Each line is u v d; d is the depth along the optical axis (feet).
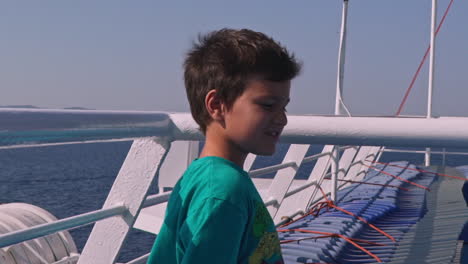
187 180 3.02
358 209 13.20
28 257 12.55
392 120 4.98
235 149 3.08
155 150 4.93
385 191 17.30
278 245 3.13
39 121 3.38
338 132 5.11
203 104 3.07
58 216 110.42
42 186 181.16
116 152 429.79
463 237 11.41
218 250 2.61
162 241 3.19
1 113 3.12
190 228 2.71
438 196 17.30
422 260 9.09
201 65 3.05
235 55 2.86
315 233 10.17
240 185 2.79
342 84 12.64
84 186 179.22
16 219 13.66
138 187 4.88
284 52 2.93
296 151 10.23
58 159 355.77
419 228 11.73
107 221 4.91
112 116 4.20
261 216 2.98
